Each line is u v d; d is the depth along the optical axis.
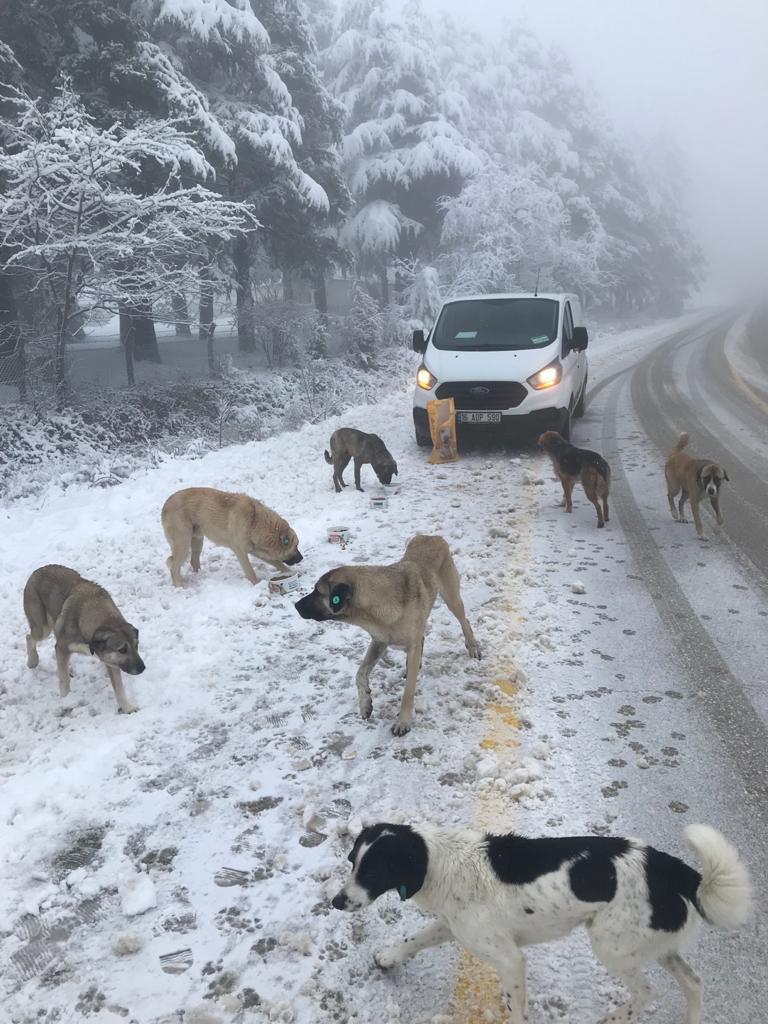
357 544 8.45
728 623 6.14
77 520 9.73
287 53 24.28
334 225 27.83
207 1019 2.79
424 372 12.65
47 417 13.33
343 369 23.20
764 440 13.85
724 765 4.24
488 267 32.28
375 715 4.92
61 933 3.24
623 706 4.90
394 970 3.03
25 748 4.70
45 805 4.09
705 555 7.82
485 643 5.86
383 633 4.61
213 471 12.32
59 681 5.32
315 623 6.45
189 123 17.22
